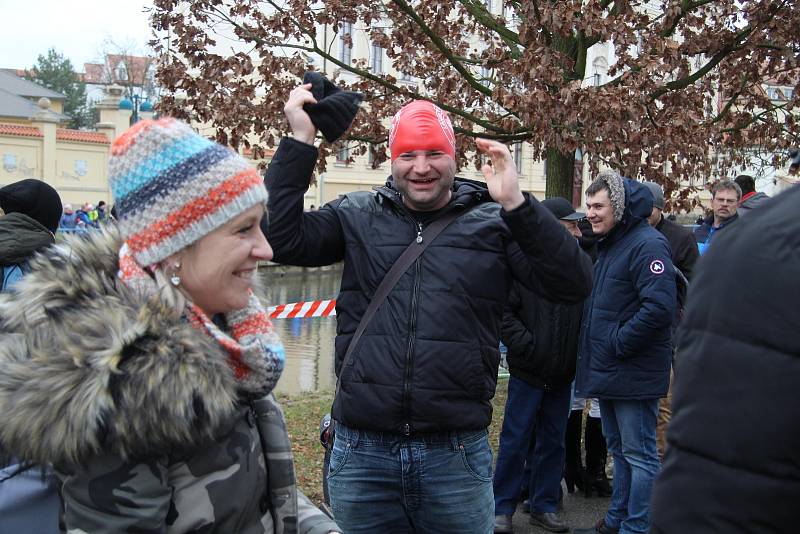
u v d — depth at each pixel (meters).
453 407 2.73
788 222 1.15
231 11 8.76
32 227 3.76
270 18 8.77
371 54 25.22
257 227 1.70
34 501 1.60
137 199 1.57
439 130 2.80
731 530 1.12
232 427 1.60
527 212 2.63
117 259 1.61
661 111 8.12
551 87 7.54
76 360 1.35
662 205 5.91
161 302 1.49
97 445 1.36
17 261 3.50
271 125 8.61
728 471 1.13
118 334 1.40
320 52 8.77
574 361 4.54
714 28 8.85
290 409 7.18
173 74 8.57
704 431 1.16
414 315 2.76
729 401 1.14
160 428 1.39
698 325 1.21
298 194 2.78
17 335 1.44
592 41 8.69
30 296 1.47
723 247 1.22
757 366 1.12
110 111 34.44
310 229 2.92
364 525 2.86
